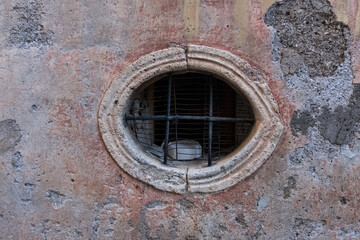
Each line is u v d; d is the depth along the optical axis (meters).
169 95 1.96
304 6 1.83
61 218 2.03
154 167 1.96
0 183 2.04
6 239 2.06
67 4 1.92
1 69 1.98
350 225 1.90
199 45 1.86
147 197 1.98
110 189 1.99
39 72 1.97
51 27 1.94
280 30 1.84
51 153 2.00
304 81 1.85
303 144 1.87
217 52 1.84
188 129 2.36
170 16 1.87
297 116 1.86
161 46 1.88
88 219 2.02
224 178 1.93
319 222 1.91
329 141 1.87
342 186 1.88
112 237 2.02
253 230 1.94
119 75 1.90
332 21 1.82
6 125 2.00
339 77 1.83
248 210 1.94
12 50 1.97
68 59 1.94
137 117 1.99
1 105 2.00
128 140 1.96
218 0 1.84
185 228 1.98
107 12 1.90
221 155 2.18
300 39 1.84
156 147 2.31
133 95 1.97
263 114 1.85
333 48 1.83
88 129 1.96
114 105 1.91
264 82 1.85
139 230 2.01
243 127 2.25
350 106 1.84
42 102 1.98
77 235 2.04
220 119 1.96
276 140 1.86
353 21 1.80
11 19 1.96
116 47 1.91
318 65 1.84
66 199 2.02
